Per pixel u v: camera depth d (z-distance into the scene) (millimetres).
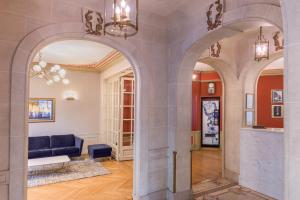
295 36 1376
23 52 2383
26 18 2408
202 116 7980
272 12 2051
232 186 4109
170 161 3469
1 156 2271
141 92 3234
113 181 4406
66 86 6766
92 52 5051
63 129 6699
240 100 4305
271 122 7309
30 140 5953
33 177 4562
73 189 3979
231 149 4449
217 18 2617
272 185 3613
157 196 3383
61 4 2611
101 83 7238
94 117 7160
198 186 4098
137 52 3205
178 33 3355
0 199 2264
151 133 3338
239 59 4336
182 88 3408
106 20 2693
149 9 3156
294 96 1383
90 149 6039
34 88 6320
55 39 2682
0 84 2271
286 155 1430
